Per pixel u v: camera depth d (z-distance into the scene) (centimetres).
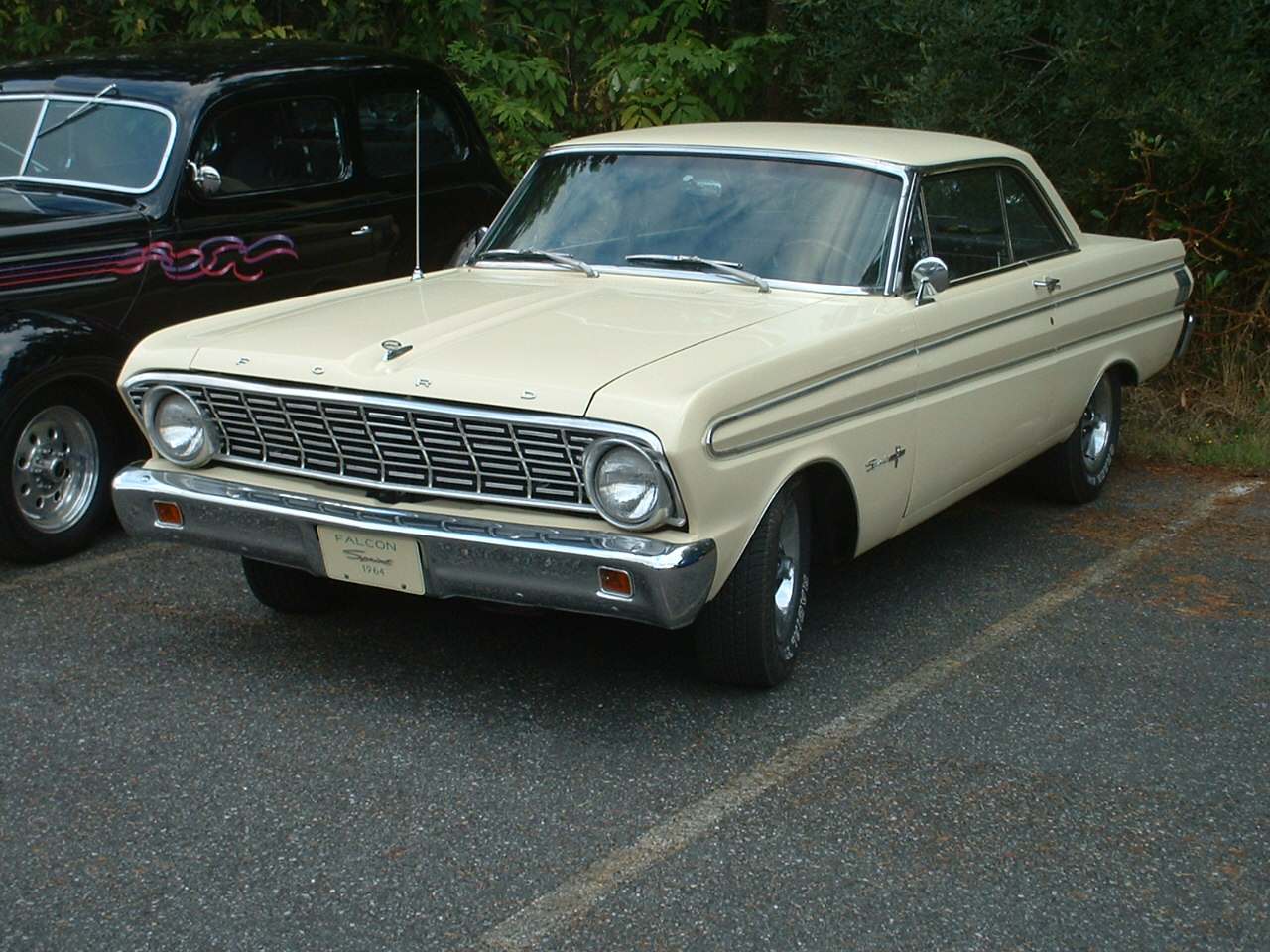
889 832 362
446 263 777
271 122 676
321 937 316
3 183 650
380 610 514
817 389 425
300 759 399
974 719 429
